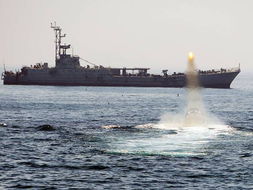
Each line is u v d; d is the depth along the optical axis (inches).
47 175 5935.0
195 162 6560.0
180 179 5836.6
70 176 5905.5
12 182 5654.5
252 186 5605.3
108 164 6407.5
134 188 5506.9
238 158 6791.3
